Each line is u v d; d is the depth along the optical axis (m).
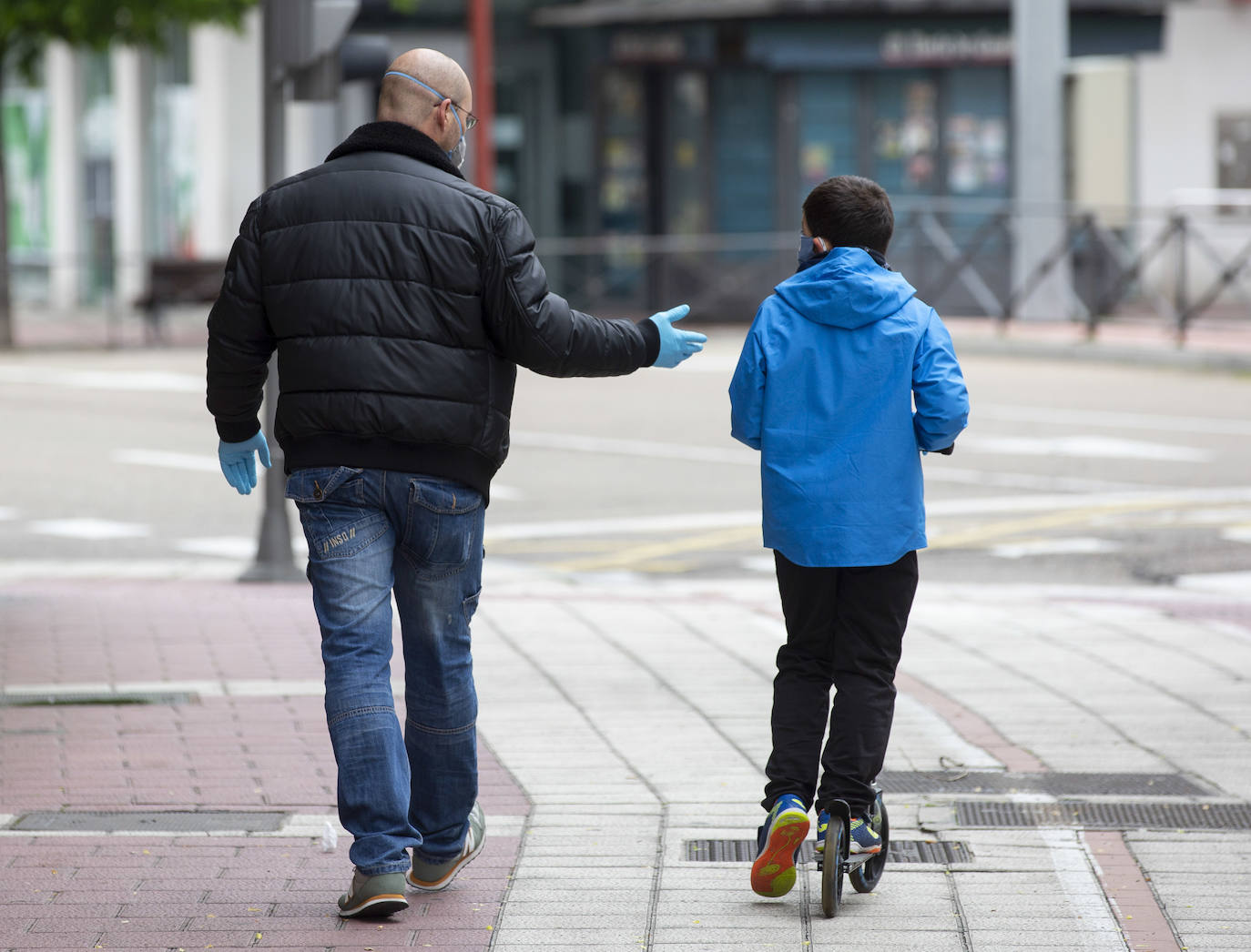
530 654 26.17
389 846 14.93
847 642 15.87
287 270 14.77
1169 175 92.19
